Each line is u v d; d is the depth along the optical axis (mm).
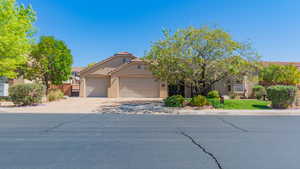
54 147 5336
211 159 4484
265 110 13992
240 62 13961
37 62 20969
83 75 26172
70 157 4566
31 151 4996
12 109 14203
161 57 14531
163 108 15023
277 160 4441
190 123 9227
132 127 8180
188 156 4680
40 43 20594
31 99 16266
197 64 14688
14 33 15500
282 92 15008
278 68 23562
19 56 16047
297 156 4711
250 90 23500
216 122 9547
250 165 4141
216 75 15641
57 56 21078
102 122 9414
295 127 8305
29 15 17391
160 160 4402
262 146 5527
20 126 8266
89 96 26109
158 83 25062
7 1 14969
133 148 5277
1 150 5074
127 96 25078
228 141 6027
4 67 15445
